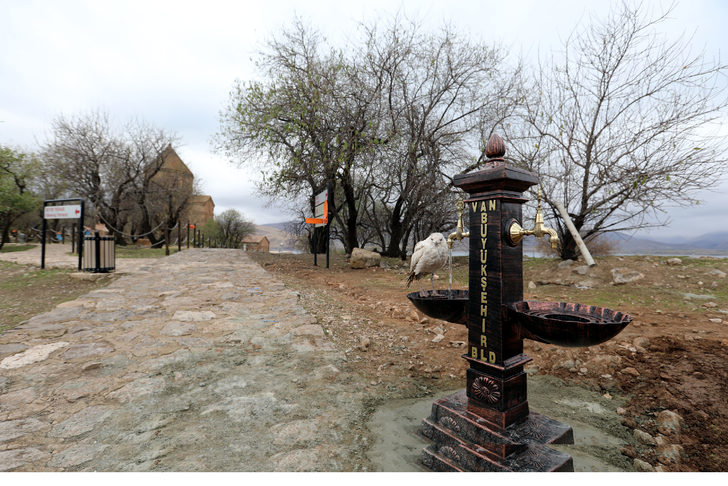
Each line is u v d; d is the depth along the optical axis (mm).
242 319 5047
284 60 13125
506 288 2174
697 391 3016
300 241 24844
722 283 6430
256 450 2197
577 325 1804
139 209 32219
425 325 5090
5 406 2691
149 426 2453
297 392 3020
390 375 3484
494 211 2195
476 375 2238
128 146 29016
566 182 9375
